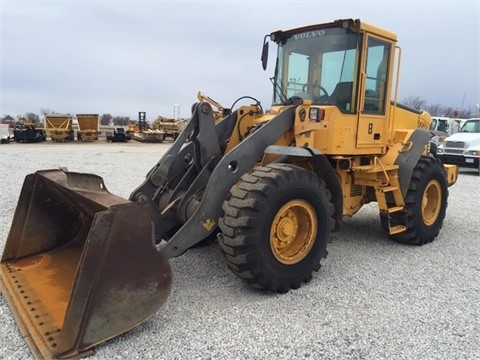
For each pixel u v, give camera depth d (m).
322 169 4.16
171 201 4.16
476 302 3.71
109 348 2.82
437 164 5.56
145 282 2.96
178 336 3.01
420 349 2.94
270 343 2.96
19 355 2.71
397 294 3.84
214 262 4.49
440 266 4.64
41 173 3.95
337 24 4.52
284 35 5.04
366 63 4.65
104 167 12.54
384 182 5.03
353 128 4.64
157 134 27.34
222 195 3.76
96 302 2.73
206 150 4.20
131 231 2.87
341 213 4.43
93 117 27.34
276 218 3.63
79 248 4.03
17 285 3.42
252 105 4.76
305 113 4.18
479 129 14.88
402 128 5.70
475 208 7.93
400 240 5.46
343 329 3.18
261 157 4.00
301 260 3.85
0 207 6.80
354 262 4.70
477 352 2.92
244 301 3.60
